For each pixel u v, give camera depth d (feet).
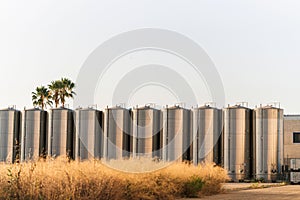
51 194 59.11
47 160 68.08
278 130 187.21
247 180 180.24
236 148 181.16
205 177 100.89
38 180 58.70
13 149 177.99
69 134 176.86
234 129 182.19
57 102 228.02
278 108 187.93
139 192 77.36
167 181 86.53
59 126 177.17
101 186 66.85
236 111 182.60
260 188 128.67
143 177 78.23
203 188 97.55
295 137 217.77
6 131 184.85
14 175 57.62
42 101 229.45
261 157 185.37
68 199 60.29
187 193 92.58
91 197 64.64
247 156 183.93
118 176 71.77
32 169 59.31
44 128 183.21
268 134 185.47
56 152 175.94
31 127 181.98
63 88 228.22
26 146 181.27
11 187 56.54
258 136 186.80
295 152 216.54
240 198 88.99
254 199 86.48
